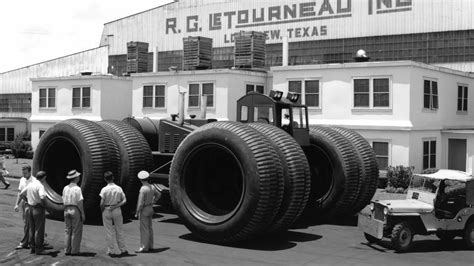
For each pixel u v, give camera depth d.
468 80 29.84
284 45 32.84
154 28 46.53
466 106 29.86
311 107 27.17
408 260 10.88
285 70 27.95
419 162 25.00
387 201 12.16
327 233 13.66
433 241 12.94
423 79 25.42
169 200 16.86
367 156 15.12
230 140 11.43
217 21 42.78
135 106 33.50
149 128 16.94
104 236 12.80
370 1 35.09
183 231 13.47
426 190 12.21
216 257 10.70
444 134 26.77
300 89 27.55
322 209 14.95
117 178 14.47
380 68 25.03
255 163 11.05
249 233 11.29
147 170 15.09
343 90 26.19
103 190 10.76
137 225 14.38
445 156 26.92
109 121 15.59
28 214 10.96
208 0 43.34
